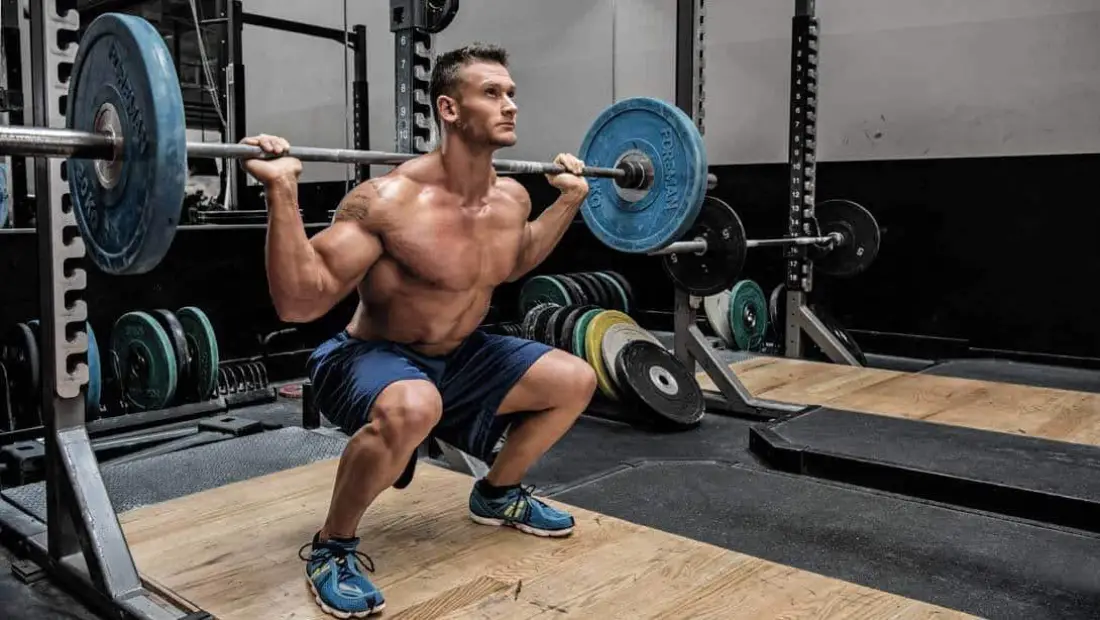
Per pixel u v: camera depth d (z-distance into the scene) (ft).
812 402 11.46
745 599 5.54
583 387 6.18
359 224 5.41
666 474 8.88
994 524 7.49
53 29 5.76
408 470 6.02
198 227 13.35
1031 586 6.29
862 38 16.71
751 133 18.39
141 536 6.56
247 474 8.54
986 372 14.64
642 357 11.33
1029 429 9.88
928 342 16.47
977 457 8.63
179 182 4.30
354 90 18.40
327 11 22.91
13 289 11.18
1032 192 15.21
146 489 8.09
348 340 6.05
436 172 5.70
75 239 5.89
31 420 10.29
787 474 8.93
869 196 16.87
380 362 5.62
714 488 8.46
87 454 6.05
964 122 15.83
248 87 25.35
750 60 18.21
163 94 4.20
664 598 5.55
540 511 6.56
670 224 8.63
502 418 6.32
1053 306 15.24
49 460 6.10
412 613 5.35
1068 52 14.67
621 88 19.83
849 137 17.10
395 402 5.27
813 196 14.24
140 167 4.41
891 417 10.40
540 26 20.80
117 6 13.65
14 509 7.27
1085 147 14.69
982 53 15.49
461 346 6.27
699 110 11.23
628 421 11.17
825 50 17.13
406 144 7.99
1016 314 15.61
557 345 11.42
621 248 9.11
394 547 6.33
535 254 6.63
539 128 21.18
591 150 9.21
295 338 14.70
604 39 19.89
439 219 5.60
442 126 5.66
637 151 8.81
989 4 15.33
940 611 5.37
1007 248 15.56
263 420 11.74
